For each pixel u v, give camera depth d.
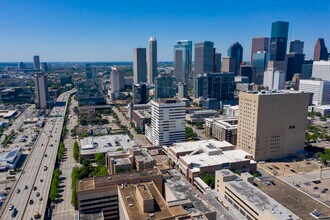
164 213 134.38
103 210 165.75
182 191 171.88
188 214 137.38
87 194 160.25
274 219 148.25
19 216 183.88
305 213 175.75
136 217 130.25
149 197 136.38
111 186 164.12
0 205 198.25
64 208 195.25
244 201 172.75
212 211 147.38
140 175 178.00
